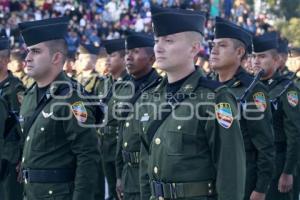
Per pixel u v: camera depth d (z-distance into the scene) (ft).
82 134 23.63
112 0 119.24
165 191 19.38
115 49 39.86
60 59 24.62
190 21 19.61
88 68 50.42
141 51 31.07
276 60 33.24
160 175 19.52
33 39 24.21
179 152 19.13
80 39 103.09
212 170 19.12
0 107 26.03
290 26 146.51
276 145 32.68
